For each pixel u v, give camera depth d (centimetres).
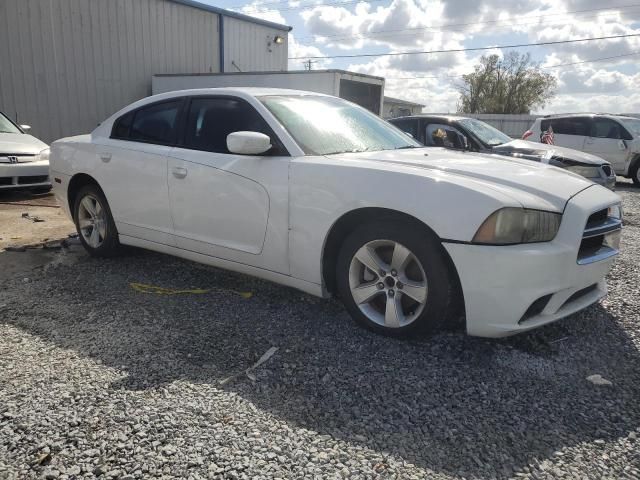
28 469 196
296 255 328
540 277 262
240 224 353
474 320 272
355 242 308
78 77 1353
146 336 313
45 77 1292
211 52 1658
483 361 284
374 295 310
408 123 839
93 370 271
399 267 294
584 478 195
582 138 1227
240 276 428
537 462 204
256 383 260
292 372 271
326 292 331
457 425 228
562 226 278
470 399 248
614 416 236
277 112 360
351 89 1279
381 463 202
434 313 285
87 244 483
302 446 211
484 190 268
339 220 308
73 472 194
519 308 263
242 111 370
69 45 1325
